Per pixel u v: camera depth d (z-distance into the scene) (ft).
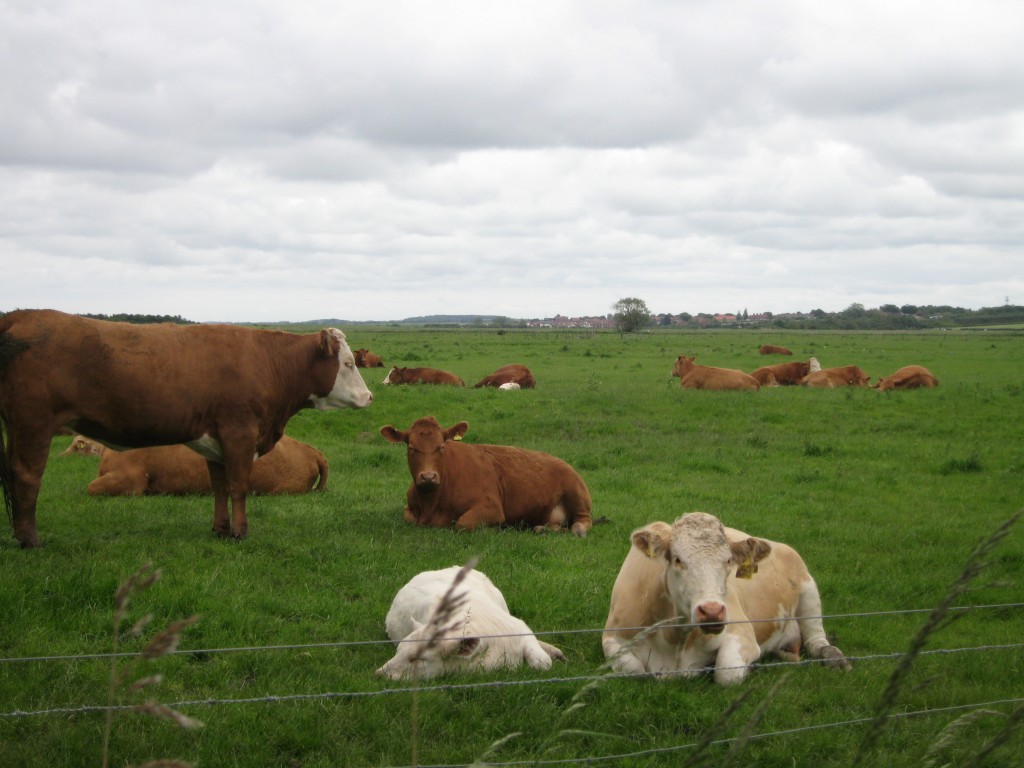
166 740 18.34
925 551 37.42
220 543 33.17
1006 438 69.92
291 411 37.83
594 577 32.04
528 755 18.37
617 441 67.21
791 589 25.32
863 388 105.91
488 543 36.58
